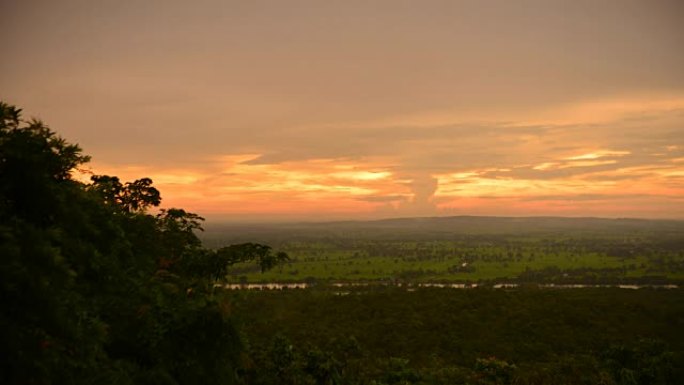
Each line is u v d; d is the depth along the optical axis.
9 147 6.84
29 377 5.38
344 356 28.39
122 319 8.17
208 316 8.35
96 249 8.45
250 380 13.36
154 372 7.71
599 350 33.47
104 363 7.01
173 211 13.03
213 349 8.36
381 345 34.84
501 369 25.03
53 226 7.22
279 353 16.64
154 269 10.87
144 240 11.73
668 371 26.62
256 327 33.38
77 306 6.80
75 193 8.16
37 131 7.32
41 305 5.86
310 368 17.30
